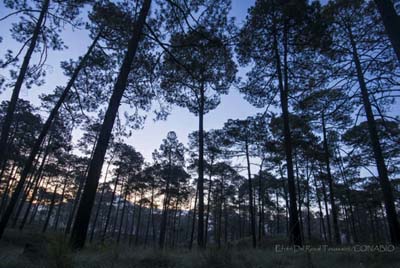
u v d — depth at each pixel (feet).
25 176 42.86
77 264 14.58
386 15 17.02
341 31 37.96
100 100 50.62
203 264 16.67
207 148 86.02
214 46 34.63
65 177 131.34
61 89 61.21
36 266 13.88
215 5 34.58
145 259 17.99
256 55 40.75
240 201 143.84
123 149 108.99
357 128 44.32
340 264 18.63
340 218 141.08
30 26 41.98
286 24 37.14
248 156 83.51
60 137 88.12
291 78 41.65
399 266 17.63
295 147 58.34
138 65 38.83
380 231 130.62
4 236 49.75
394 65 32.01
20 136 89.10
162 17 35.76
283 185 96.02
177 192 116.26
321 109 36.83
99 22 44.11
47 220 109.50
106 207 197.77
